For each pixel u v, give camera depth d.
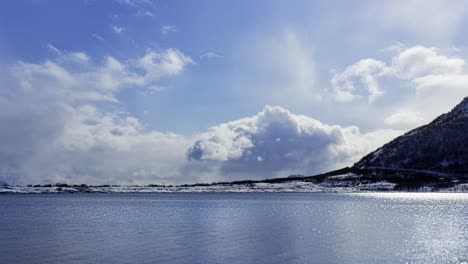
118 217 123.06
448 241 68.56
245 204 197.12
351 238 72.75
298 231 83.31
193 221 107.50
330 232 81.31
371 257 55.78
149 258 56.12
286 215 123.25
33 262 54.00
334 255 57.31
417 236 74.69
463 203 177.88
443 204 171.38
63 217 125.25
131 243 68.75
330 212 133.00
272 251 60.47
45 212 150.00
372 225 93.06
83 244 67.94
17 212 151.25
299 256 56.84
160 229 89.06
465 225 91.88
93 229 90.00
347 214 124.12
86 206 194.75
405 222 99.19
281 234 78.88
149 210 157.00
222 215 126.94
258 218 114.31
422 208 147.50
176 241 70.69
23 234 81.88
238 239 72.62
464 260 53.62
